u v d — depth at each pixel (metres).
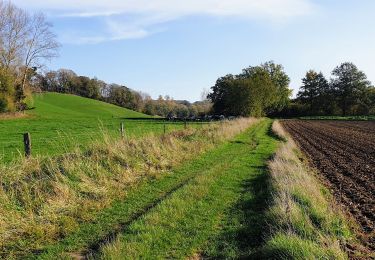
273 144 30.67
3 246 8.85
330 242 7.98
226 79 101.62
